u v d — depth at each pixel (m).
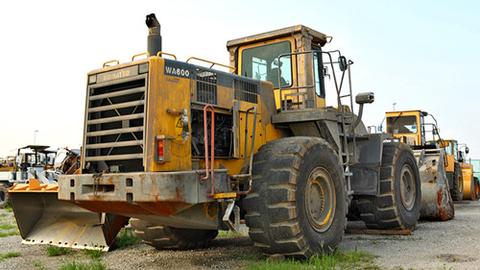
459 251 5.94
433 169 9.44
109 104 5.23
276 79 7.32
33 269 5.46
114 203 4.80
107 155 5.16
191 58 5.39
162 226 6.20
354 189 7.40
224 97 5.62
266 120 6.23
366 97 6.82
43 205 6.84
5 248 6.92
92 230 6.38
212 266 5.36
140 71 4.96
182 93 5.09
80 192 4.96
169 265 5.48
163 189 4.46
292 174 5.09
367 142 7.39
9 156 19.97
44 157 19.12
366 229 7.94
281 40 7.37
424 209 9.36
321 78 7.65
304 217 5.16
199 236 6.54
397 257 5.59
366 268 4.96
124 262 5.70
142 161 4.90
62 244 6.43
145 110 4.84
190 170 4.86
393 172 7.52
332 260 5.07
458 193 15.12
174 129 4.94
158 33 5.34
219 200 4.91
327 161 5.65
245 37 7.64
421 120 15.37
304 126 6.45
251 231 5.18
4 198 17.05
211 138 5.00
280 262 4.96
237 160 5.67
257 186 5.18
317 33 7.48
